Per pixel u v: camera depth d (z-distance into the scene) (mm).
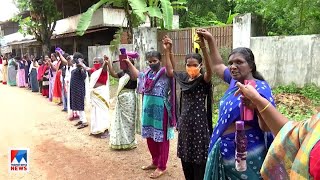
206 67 3178
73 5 20203
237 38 8180
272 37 7973
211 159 2451
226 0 17344
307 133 1391
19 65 15047
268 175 1607
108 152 5414
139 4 9719
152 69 4328
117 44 12164
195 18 16625
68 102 7805
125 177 4395
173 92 4227
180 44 9445
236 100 2340
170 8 9586
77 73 6992
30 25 17734
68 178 4379
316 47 7527
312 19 8875
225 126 2379
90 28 16578
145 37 10133
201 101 3393
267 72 8133
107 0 11047
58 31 20562
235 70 2346
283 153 1516
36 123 7535
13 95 12352
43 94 11820
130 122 5457
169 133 4297
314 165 1200
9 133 6652
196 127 3385
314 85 7613
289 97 7422
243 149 2148
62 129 6965
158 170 4391
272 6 8984
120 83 5340
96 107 6234
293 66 7844
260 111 1832
